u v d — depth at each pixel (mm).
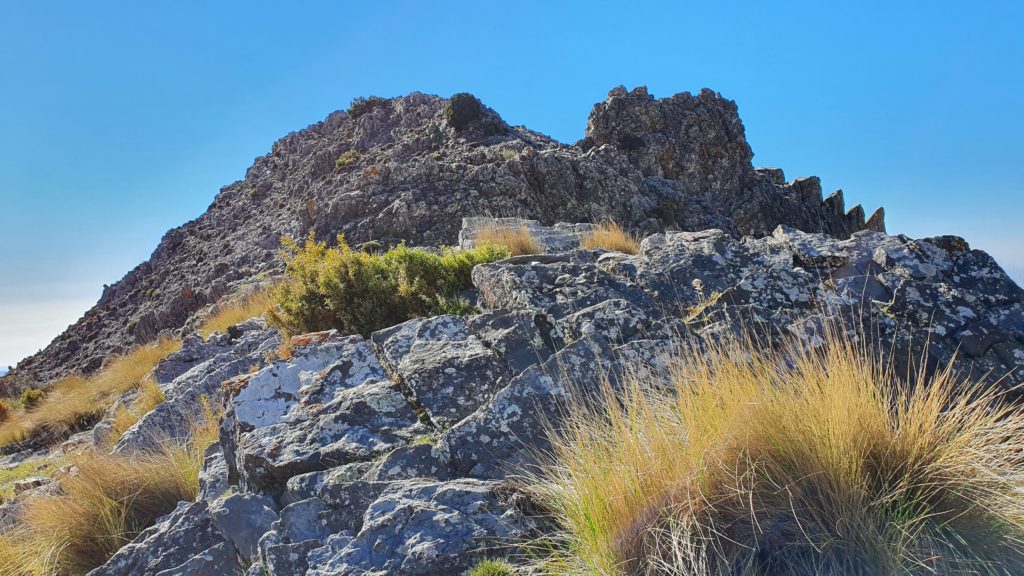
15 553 5594
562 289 6332
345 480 4355
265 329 11578
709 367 4355
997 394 4520
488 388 5203
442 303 8219
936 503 3195
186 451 6734
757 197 42344
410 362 5547
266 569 3896
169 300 34750
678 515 3164
